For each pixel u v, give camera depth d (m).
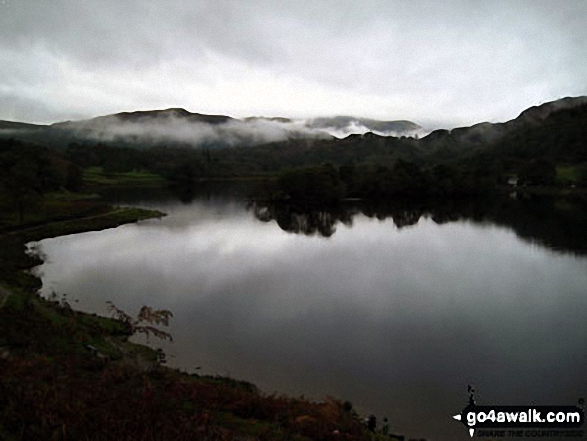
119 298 37.62
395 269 49.38
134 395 15.23
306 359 26.45
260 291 40.44
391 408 21.28
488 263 52.50
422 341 29.73
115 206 101.75
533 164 158.12
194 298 38.06
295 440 14.29
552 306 37.22
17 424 11.47
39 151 136.25
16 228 68.38
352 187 141.38
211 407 16.09
